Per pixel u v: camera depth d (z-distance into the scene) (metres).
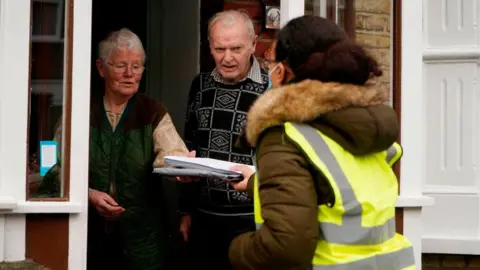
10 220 4.12
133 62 4.74
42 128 4.20
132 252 4.87
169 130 4.80
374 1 5.15
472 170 5.95
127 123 4.83
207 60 5.82
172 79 5.87
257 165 3.14
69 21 4.21
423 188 5.95
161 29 5.91
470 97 5.95
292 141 3.03
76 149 4.21
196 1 5.78
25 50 4.13
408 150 5.09
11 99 4.11
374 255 3.13
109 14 5.97
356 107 3.09
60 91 4.22
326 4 5.00
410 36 5.12
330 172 3.03
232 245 3.16
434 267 5.96
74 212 4.19
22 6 4.12
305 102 3.06
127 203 4.82
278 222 2.95
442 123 5.98
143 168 4.80
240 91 4.69
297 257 2.96
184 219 5.01
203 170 3.78
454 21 5.99
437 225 5.94
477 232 5.91
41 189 4.19
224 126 4.68
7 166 4.10
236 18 4.62
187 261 5.36
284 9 4.89
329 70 3.11
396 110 5.10
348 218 3.08
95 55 5.39
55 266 4.19
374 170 3.24
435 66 5.99
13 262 4.08
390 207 3.24
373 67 3.21
